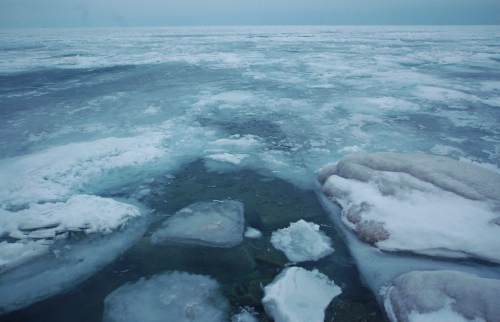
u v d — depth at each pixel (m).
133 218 4.35
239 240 3.84
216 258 3.58
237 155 6.33
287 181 5.39
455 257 3.44
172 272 3.40
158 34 68.56
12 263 3.48
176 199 4.85
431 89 11.77
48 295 3.15
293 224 4.12
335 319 2.81
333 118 8.59
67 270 3.46
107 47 32.50
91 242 3.87
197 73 15.73
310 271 3.35
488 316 2.48
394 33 66.06
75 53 26.27
